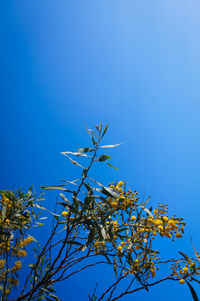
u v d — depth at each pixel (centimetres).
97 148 156
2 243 166
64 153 155
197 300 150
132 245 161
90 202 157
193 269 150
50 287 160
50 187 155
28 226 171
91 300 155
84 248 157
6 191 171
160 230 158
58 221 162
